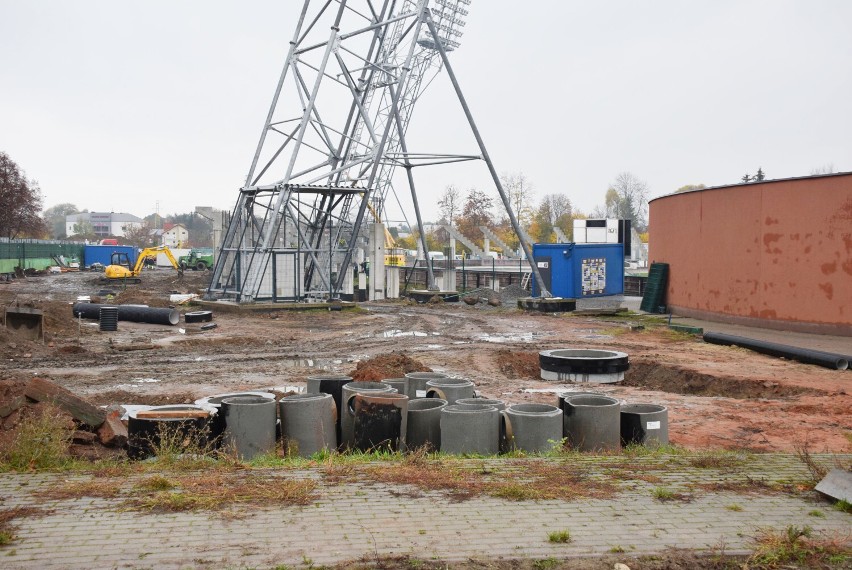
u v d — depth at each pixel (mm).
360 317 39031
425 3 43031
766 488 7516
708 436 12062
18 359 21859
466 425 9562
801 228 27844
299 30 43938
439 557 5504
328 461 8578
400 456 9383
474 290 54594
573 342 27234
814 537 5977
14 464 8141
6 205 89875
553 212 127812
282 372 19984
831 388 16703
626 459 8953
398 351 24688
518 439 9711
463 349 25203
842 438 11891
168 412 9602
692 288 35031
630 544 5824
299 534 5957
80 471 7961
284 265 42656
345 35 42438
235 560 5398
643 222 131375
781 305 28781
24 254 92500
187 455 8688
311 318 38375
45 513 6410
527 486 7441
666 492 7266
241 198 43500
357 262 60594
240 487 7281
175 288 67125
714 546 5785
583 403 10617
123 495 6973
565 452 9555
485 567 5344
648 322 33781
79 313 32156
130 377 18922
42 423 8766
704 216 33719
